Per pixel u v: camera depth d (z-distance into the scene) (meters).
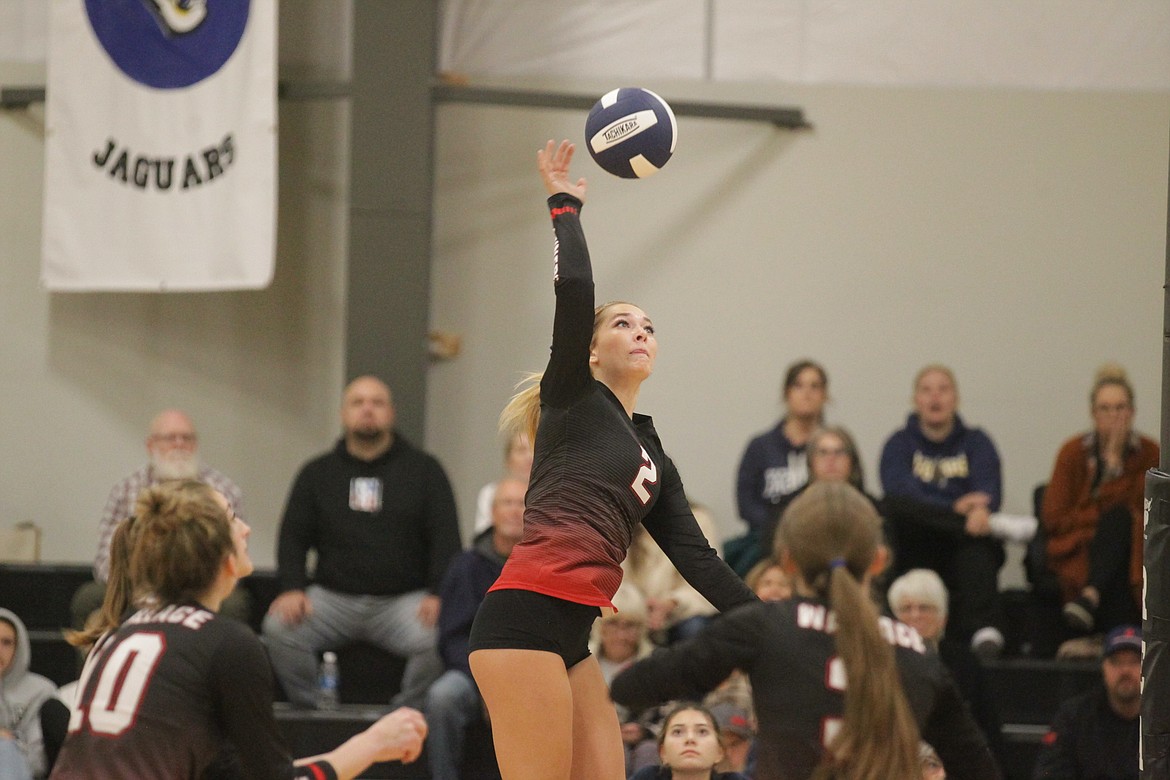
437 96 29.73
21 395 31.69
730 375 31.48
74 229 29.08
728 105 30.98
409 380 29.25
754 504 27.33
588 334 13.04
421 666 24.58
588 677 13.72
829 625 10.73
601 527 13.04
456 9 31.47
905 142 31.47
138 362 31.69
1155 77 31.31
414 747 12.80
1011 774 24.14
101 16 28.86
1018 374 31.34
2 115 31.69
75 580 28.34
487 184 31.48
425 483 26.28
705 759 15.73
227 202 28.48
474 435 31.34
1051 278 31.36
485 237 31.48
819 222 31.50
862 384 31.44
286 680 25.11
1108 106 31.34
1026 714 25.28
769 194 31.48
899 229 31.47
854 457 24.94
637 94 14.73
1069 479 26.81
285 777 11.46
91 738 11.24
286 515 26.12
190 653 11.38
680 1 31.52
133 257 28.88
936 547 26.75
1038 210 31.36
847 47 31.53
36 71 31.81
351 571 25.70
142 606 12.00
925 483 27.50
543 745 12.83
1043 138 31.36
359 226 29.28
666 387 31.53
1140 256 31.28
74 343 31.69
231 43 28.45
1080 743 21.88
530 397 14.64
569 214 13.39
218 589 12.17
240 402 31.58
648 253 31.61
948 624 26.12
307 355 31.48
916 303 31.45
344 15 31.12
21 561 30.19
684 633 23.44
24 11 31.81
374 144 29.34
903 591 22.97
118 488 26.58
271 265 28.28
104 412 31.66
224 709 11.40
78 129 29.06
